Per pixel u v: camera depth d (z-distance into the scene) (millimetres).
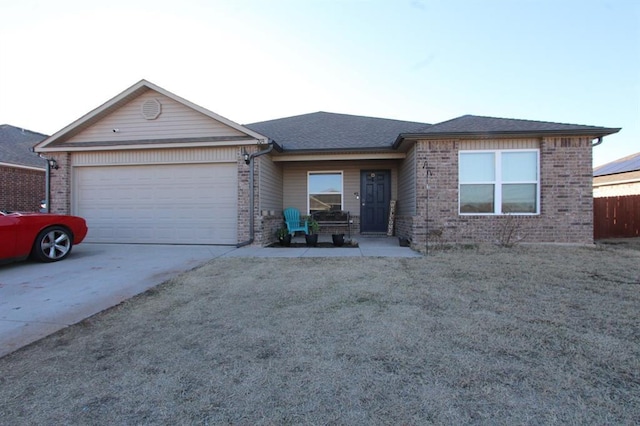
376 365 2559
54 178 9492
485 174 8539
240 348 2895
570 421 1887
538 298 4168
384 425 1878
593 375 2375
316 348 2863
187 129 9211
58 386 2344
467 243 8422
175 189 9227
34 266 6367
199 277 5504
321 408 2041
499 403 2062
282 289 4715
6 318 3736
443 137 8383
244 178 8844
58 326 3504
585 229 8250
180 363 2652
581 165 8258
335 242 9109
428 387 2250
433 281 5012
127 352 2867
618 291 4438
